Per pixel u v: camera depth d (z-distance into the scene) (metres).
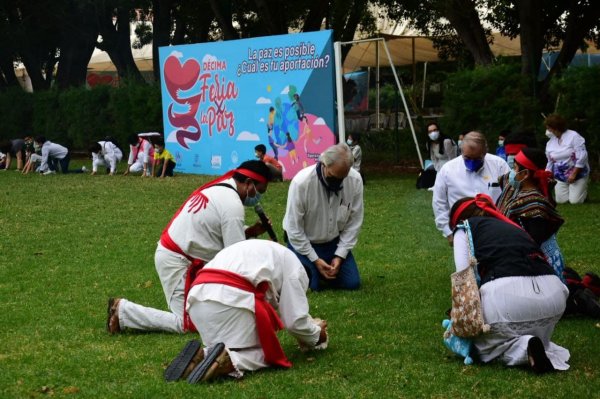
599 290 7.91
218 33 35.06
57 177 22.73
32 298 8.77
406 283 9.14
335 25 29.11
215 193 6.97
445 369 6.05
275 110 21.28
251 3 30.61
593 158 20.03
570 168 15.04
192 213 6.98
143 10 35.19
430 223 13.30
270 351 5.99
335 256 8.72
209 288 5.97
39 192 18.80
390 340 6.88
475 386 5.67
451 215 6.33
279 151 21.28
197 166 24.00
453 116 21.17
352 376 5.95
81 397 5.63
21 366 6.36
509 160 10.99
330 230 8.67
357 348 6.64
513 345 5.90
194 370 5.82
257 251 6.06
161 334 7.14
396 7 29.95
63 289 9.20
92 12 34.22
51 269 10.33
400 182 19.91
